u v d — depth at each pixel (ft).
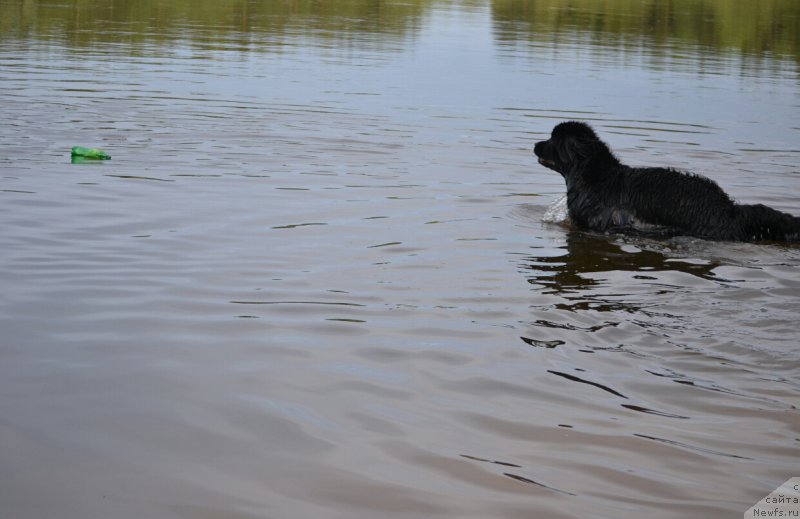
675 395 16.70
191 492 13.16
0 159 35.91
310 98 53.67
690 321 20.65
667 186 30.53
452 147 42.52
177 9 99.66
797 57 85.76
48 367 17.21
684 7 125.49
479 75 66.18
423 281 23.38
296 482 13.51
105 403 15.84
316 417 15.57
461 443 14.80
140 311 20.36
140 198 30.91
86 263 23.70
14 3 95.20
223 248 25.52
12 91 50.83
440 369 17.72
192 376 17.03
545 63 74.13
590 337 19.56
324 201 31.73
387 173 36.81
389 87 59.00
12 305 20.45
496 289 22.97
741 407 16.24
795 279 24.57
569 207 31.83
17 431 14.74
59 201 30.07
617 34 97.76
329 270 23.93
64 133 41.32
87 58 64.59
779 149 45.06
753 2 133.80
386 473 13.82
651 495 13.32
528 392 16.74
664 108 55.83
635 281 24.11
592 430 15.30
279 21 95.20
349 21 98.78
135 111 47.21
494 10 117.91
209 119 46.16
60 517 12.44
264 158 38.37
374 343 18.95
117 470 13.69
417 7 117.19
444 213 31.14
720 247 28.48
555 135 32.55
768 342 19.35
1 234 26.08
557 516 12.73
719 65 77.71
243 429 15.07
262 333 19.30
